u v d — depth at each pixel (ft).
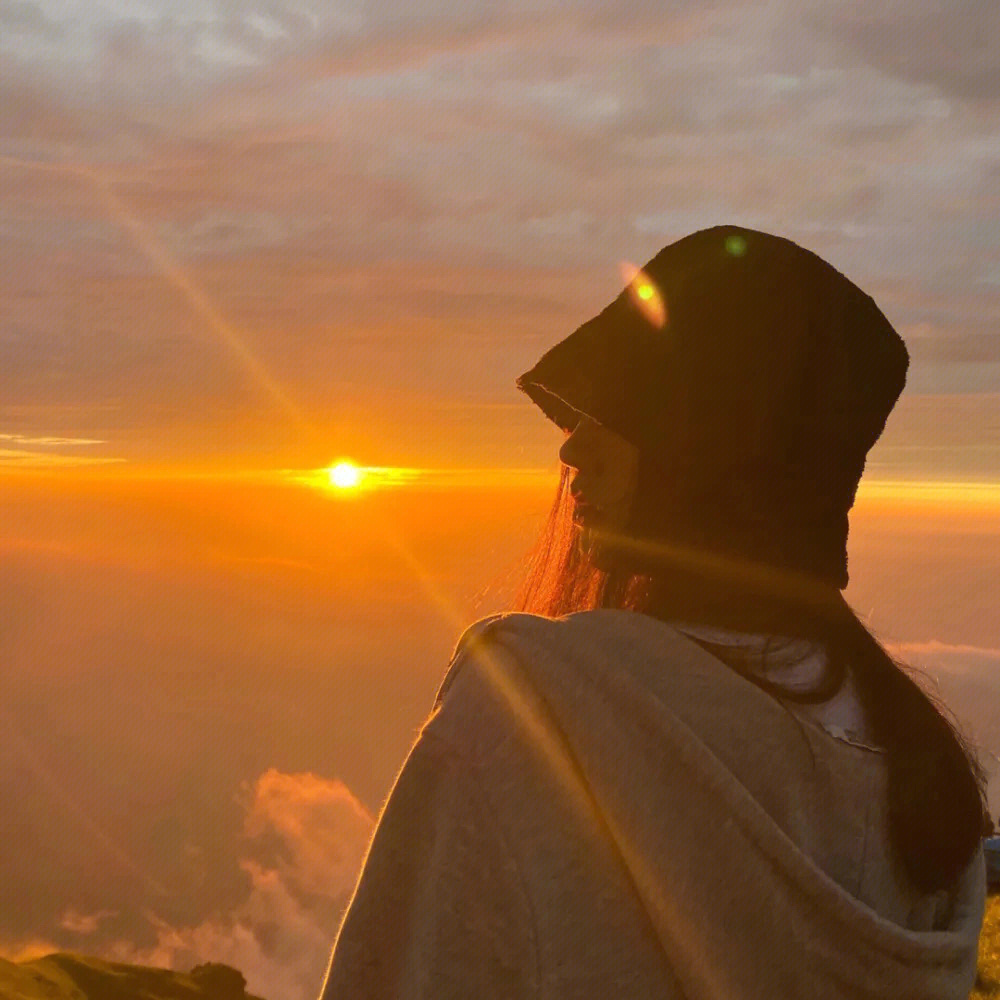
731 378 3.63
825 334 3.72
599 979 3.13
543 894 3.16
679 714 3.38
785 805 3.42
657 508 3.73
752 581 3.68
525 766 3.26
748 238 3.77
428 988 3.15
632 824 3.16
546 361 3.86
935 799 3.72
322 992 3.32
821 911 3.21
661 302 3.71
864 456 3.89
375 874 3.33
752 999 3.14
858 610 4.05
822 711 3.68
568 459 3.94
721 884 3.15
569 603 4.32
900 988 3.33
